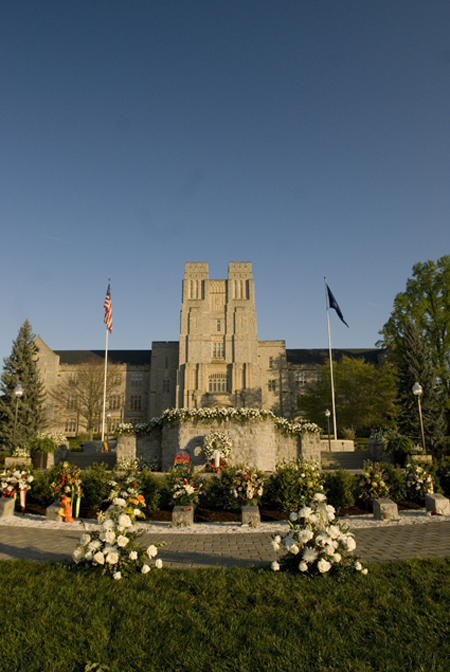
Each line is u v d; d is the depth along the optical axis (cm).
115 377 7369
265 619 667
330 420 5466
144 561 863
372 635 625
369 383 5203
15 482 1706
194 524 1493
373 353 8038
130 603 711
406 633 626
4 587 776
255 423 2623
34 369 4450
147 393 7638
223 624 654
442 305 4362
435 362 4328
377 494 1695
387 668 546
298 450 2995
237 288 7500
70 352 8169
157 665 554
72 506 1588
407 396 3984
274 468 2662
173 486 1652
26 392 4262
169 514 1588
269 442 2650
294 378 7725
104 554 841
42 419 4447
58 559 1002
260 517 1561
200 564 962
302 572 840
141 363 7888
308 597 735
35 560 991
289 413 7462
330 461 3416
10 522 1509
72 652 581
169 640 609
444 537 1215
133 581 805
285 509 1638
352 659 566
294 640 609
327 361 6122
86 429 7169
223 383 7094
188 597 746
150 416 7425
